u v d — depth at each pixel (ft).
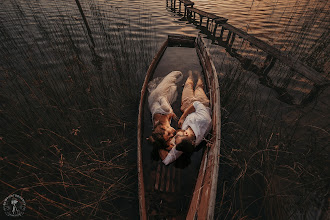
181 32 20.06
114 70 12.48
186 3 24.80
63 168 6.77
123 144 8.13
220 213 5.90
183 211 5.45
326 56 12.39
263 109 9.48
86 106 9.46
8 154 7.27
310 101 9.70
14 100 9.64
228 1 32.60
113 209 5.99
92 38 15.47
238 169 6.98
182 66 11.73
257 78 11.93
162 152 6.55
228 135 8.46
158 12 26.63
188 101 8.45
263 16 23.07
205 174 5.72
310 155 7.04
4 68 11.48
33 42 15.57
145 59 14.12
